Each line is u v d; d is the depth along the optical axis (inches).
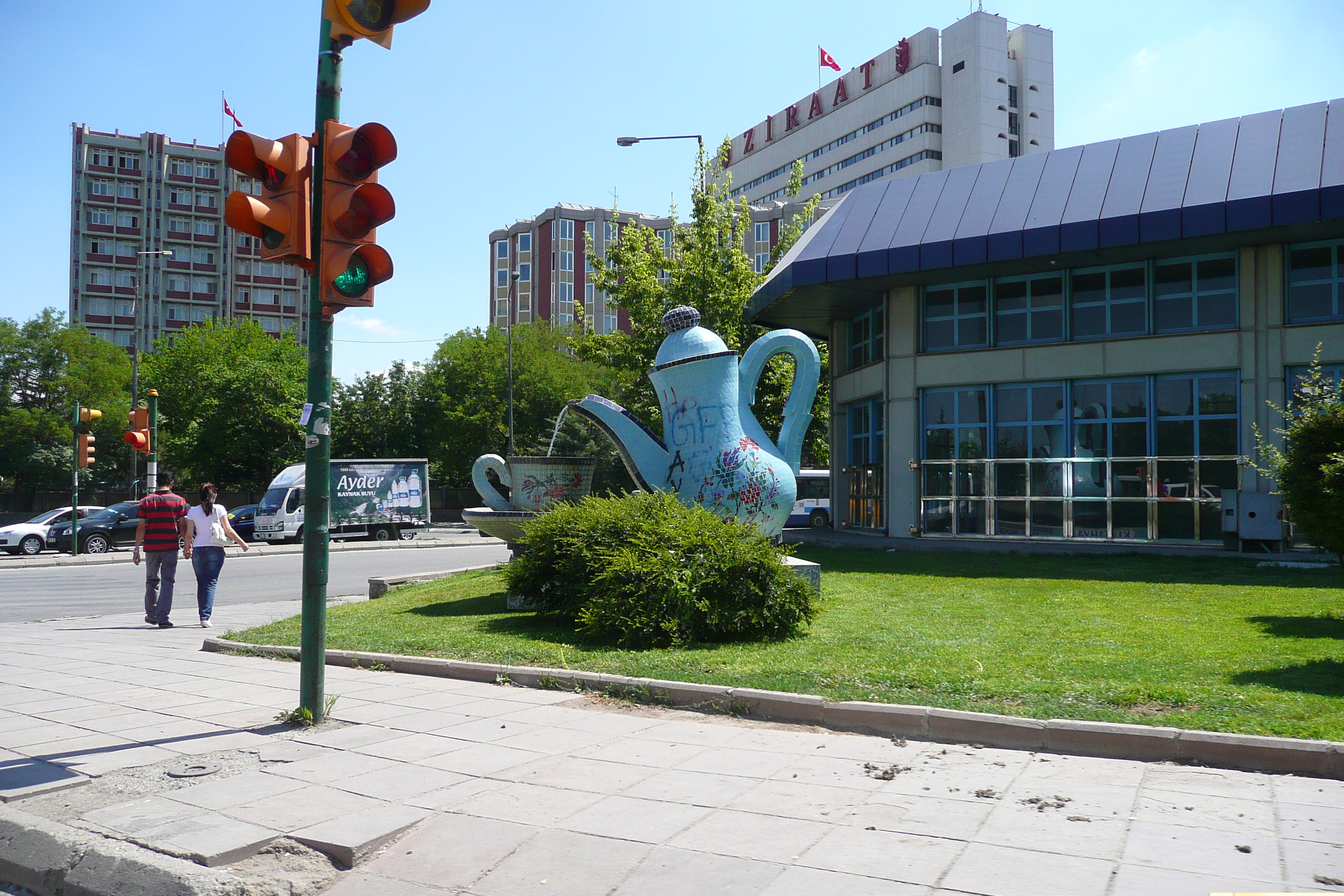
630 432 488.1
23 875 154.6
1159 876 131.2
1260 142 671.8
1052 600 414.9
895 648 295.4
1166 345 709.3
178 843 153.1
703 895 131.9
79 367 2116.1
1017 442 775.7
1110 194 700.0
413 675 298.8
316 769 195.6
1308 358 661.9
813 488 1529.3
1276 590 438.6
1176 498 704.4
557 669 279.1
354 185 233.0
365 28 222.4
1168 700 217.2
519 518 461.4
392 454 2246.6
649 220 3184.1
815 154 4178.2
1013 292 784.9
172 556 464.4
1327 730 186.4
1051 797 167.3
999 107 3457.2
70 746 216.4
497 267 3280.0
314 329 236.4
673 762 196.5
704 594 326.3
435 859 150.4
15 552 1131.3
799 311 948.0
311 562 237.3
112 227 3238.2
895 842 148.0
